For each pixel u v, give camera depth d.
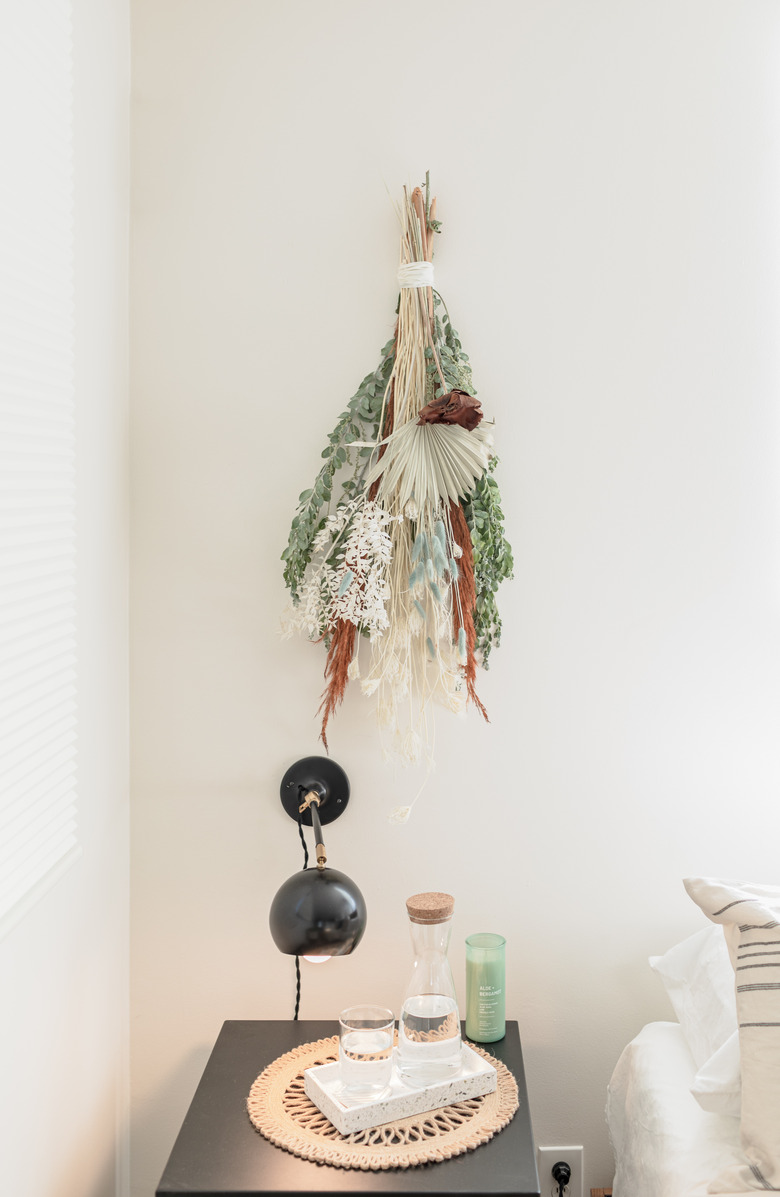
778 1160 1.15
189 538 1.65
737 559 1.67
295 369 1.64
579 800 1.68
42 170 1.23
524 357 1.64
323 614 1.55
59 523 1.33
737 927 1.32
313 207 1.63
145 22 1.61
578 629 1.67
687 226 1.64
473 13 1.62
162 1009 1.69
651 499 1.66
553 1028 1.69
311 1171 1.23
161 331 1.63
